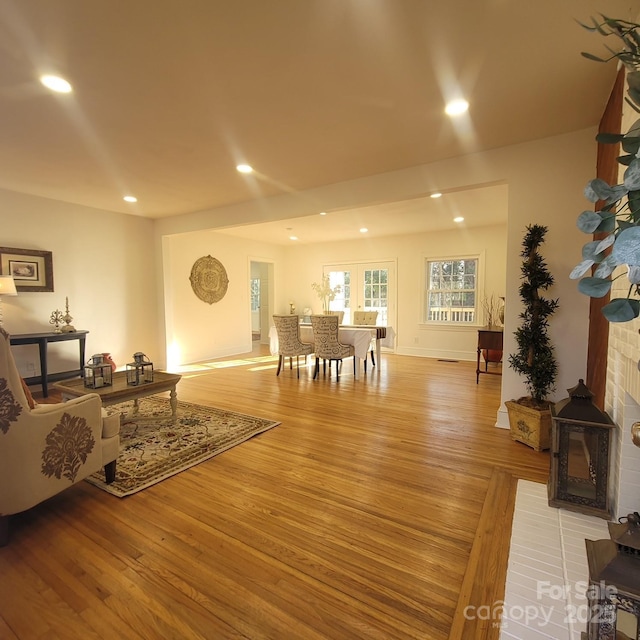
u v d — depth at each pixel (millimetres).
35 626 1344
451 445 2965
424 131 2867
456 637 1293
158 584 1542
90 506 2127
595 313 2666
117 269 5551
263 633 1316
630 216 676
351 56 1982
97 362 3094
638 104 721
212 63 2033
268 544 1791
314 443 3018
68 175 3844
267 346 8852
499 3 1619
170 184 4152
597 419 1957
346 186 4055
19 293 4461
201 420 3566
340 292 8375
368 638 1296
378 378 5438
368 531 1887
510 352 3232
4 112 2537
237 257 7672
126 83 2215
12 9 1606
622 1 1602
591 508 1971
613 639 952
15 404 1787
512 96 2377
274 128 2807
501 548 1740
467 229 6848
